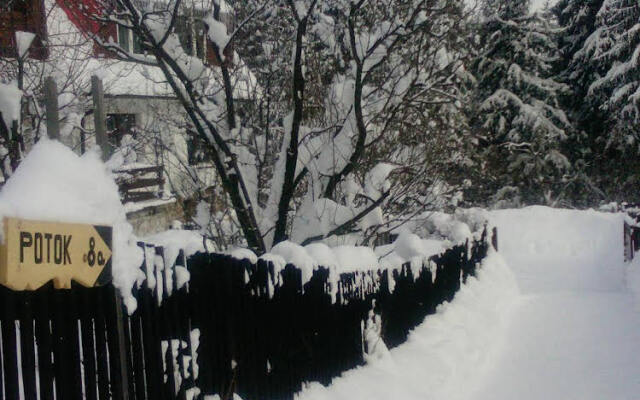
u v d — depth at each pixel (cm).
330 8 1012
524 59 3612
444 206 1312
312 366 605
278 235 835
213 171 995
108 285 365
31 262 287
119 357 368
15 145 781
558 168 3616
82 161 338
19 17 970
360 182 1003
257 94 949
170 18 800
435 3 942
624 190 3800
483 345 895
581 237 2380
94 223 329
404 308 834
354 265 709
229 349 492
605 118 3872
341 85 887
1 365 311
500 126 3466
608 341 955
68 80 1000
